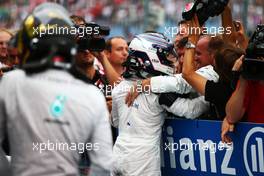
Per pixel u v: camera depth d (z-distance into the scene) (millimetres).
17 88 11602
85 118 11586
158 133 15773
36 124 11469
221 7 15289
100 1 46156
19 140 11547
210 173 15367
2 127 11781
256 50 13617
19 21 46031
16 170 11578
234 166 15008
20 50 12000
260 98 14625
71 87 11633
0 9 46344
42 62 11641
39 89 11531
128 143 15750
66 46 11781
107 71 17453
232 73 14711
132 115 15773
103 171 11805
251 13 34438
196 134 15484
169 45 16156
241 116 14680
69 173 11531
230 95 15086
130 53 16188
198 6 15305
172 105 15484
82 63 17062
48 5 12172
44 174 11445
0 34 20734
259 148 14648
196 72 15883
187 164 15688
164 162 16016
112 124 16906
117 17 45719
